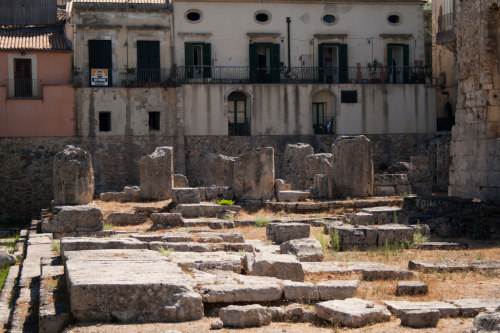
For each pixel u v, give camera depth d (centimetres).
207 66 4794
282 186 3091
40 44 4522
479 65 2619
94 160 4506
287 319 1152
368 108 4891
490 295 1316
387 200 2962
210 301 1173
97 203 3131
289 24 4934
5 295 1459
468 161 2677
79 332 1021
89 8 4641
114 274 1159
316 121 4956
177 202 2934
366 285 1416
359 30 5016
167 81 4594
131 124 4566
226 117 4703
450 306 1186
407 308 1152
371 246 1958
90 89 4503
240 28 4881
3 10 4772
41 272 1461
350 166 3134
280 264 1393
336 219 2614
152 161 3219
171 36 4781
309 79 4950
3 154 4353
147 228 2559
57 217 2300
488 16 2592
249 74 4884
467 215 2392
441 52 5206
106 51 4678
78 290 1077
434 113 4956
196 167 4672
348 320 1096
